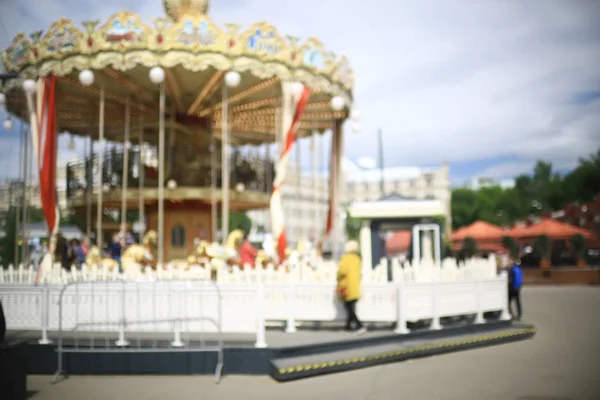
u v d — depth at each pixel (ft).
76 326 29.25
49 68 45.62
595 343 36.35
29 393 23.30
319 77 50.39
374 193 337.52
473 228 105.40
